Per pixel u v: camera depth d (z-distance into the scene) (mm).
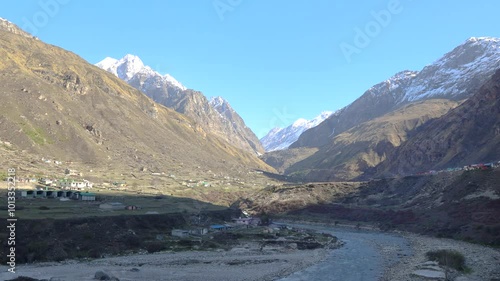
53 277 62438
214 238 115312
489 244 107375
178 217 130250
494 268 76625
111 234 95688
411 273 73812
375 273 75562
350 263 86312
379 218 176500
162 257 86188
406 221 159625
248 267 79688
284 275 73625
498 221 120562
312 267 81438
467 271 74625
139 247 94250
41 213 99375
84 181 185875
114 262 78375
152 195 186375
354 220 185125
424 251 102375
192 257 87750
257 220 166625
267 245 111750
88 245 86688
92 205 129500
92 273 66625
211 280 67062
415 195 189875
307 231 148125
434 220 145625
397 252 102562
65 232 87875
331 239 128750
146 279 65812
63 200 135625
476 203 138875
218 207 188500
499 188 140875
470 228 123062
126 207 131125
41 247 78062
